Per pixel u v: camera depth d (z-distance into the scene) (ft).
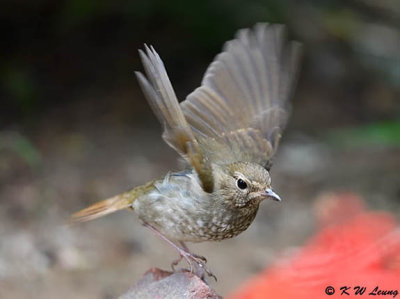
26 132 46.96
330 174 46.21
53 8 51.72
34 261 36.42
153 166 45.09
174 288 22.68
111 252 37.91
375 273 22.58
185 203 22.82
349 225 26.09
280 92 25.38
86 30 53.78
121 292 34.22
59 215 40.22
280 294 23.18
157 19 54.08
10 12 51.47
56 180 42.80
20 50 51.80
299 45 25.94
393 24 67.05
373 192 43.45
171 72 52.90
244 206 22.79
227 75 24.80
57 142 46.57
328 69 57.72
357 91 56.24
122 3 51.90
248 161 23.36
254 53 25.22
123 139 47.57
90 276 35.60
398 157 48.52
